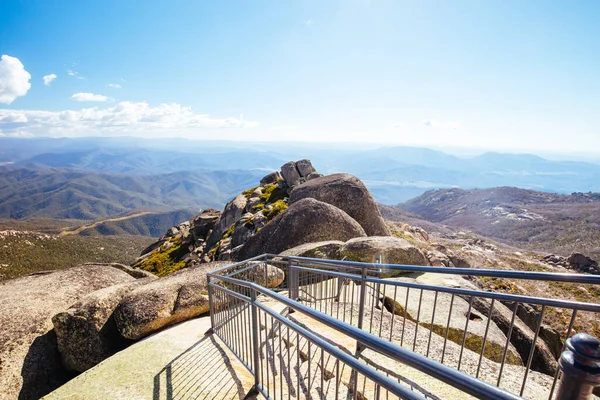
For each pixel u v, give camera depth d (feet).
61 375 22.36
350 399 12.04
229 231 76.59
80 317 22.48
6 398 19.11
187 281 25.16
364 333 6.15
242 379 14.67
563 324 40.29
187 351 17.75
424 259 31.76
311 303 23.17
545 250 384.27
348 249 31.53
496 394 3.97
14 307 23.90
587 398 4.45
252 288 12.59
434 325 19.48
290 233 39.75
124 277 34.24
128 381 14.99
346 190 50.24
